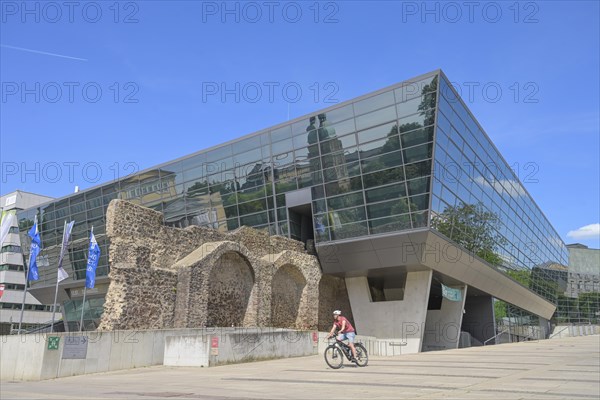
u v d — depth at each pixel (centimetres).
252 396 941
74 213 5453
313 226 3678
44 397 990
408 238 3247
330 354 1905
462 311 4062
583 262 10606
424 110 3184
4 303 8356
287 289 3416
